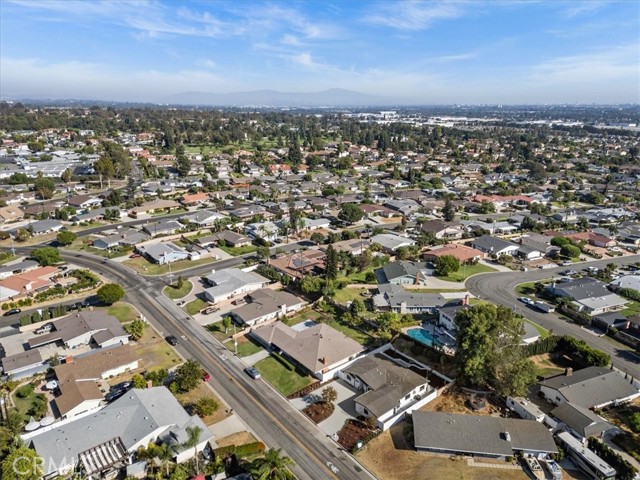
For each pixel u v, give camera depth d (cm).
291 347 7162
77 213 15188
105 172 19088
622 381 6344
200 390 6247
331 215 15962
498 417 5541
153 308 8806
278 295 9125
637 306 9238
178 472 4594
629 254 12506
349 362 6950
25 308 8669
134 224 14488
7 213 14375
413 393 6091
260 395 6184
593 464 4850
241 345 7525
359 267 10831
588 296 9225
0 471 4431
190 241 12825
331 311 8744
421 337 7944
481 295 9750
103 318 7875
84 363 6538
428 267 11119
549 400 6206
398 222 15512
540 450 5034
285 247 12525
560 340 7494
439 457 5088
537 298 9644
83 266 10862
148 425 5188
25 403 5878
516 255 12244
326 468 4912
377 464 4994
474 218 16012
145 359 7025
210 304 9000
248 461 4928
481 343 5950
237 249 12369
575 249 11888
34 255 10612
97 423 5209
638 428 5506
